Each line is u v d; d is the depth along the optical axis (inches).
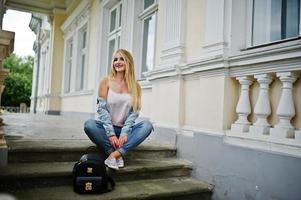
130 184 104.4
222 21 112.9
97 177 90.8
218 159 108.2
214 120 111.6
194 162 120.5
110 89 113.2
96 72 272.5
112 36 257.6
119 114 113.0
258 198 91.9
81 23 343.0
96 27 287.4
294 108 88.0
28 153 104.9
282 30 102.3
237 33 112.0
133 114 112.1
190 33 137.2
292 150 82.7
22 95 1091.3
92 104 281.6
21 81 1096.8
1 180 89.2
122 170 105.7
